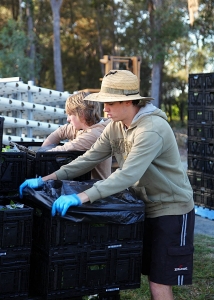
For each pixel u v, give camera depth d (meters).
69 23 32.09
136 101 2.98
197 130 7.61
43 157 3.35
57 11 26.28
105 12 30.56
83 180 3.47
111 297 3.04
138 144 2.86
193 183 7.71
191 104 7.70
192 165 7.73
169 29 23.34
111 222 2.85
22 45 23.77
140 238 2.98
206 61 27.17
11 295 2.77
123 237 2.93
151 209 3.06
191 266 3.08
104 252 2.89
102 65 31.11
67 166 3.25
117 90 2.91
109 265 2.92
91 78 33.22
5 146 4.13
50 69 32.03
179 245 3.03
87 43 32.75
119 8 29.94
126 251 2.95
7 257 2.73
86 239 2.84
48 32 30.58
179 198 3.01
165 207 3.02
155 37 23.86
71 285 2.84
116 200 2.90
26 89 6.45
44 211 2.82
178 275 3.03
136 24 28.66
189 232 3.06
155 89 24.47
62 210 2.69
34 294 2.88
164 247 3.01
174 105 34.53
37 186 3.05
